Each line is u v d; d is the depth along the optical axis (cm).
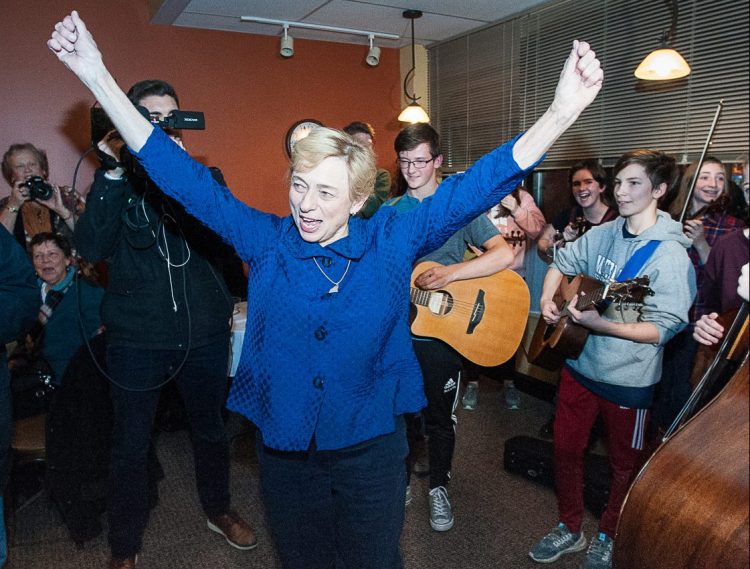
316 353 121
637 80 344
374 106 494
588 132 376
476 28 441
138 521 193
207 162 441
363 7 386
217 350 198
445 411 231
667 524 109
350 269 123
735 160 300
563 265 213
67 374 224
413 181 224
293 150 119
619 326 180
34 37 380
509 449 278
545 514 244
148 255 184
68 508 221
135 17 407
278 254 126
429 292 228
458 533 232
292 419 121
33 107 383
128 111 118
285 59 456
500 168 113
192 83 429
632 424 190
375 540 130
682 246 184
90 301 281
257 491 263
